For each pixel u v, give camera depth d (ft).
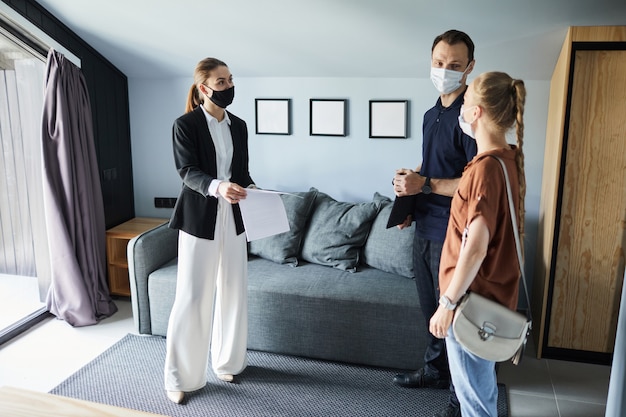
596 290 9.46
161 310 10.39
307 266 10.68
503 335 5.84
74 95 10.93
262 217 8.19
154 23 10.46
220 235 8.49
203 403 8.50
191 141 8.11
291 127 12.10
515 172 5.87
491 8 8.78
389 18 9.34
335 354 9.62
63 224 10.82
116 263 12.14
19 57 11.18
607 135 8.89
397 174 7.51
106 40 11.34
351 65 11.07
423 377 8.83
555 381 9.16
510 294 5.98
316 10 9.36
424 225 7.84
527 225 11.08
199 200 8.14
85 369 9.39
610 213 9.14
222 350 9.07
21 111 11.34
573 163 9.10
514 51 9.82
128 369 9.42
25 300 12.09
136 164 13.38
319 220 11.01
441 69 7.23
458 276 5.71
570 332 9.75
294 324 9.68
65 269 10.91
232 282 8.78
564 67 8.92
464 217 5.90
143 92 12.91
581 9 8.57
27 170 11.48
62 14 10.52
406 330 9.17
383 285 9.68
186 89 12.59
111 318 11.47
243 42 10.75
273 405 8.45
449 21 9.25
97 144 12.11
